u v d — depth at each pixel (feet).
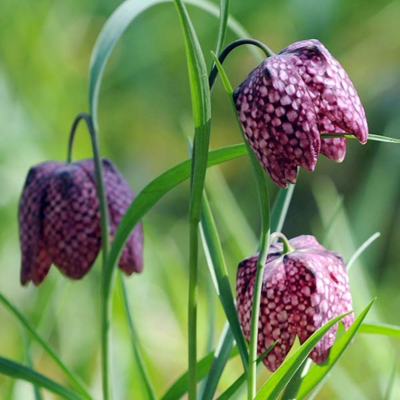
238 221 2.80
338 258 2.08
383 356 2.84
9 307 2.26
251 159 2.02
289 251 2.08
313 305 2.05
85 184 2.29
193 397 2.11
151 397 2.28
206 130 2.03
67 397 2.22
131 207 2.16
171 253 3.91
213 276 2.10
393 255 4.50
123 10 2.25
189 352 2.10
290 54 2.01
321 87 2.00
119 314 2.87
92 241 2.28
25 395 2.72
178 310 3.25
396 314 4.19
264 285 2.06
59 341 3.37
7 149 4.23
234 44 2.04
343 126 2.00
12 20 4.57
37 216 2.28
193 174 2.06
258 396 2.06
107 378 2.25
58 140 4.49
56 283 2.69
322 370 2.13
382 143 3.80
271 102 1.99
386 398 2.37
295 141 1.99
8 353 3.55
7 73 4.45
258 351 2.07
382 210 3.79
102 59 2.24
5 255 4.04
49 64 4.62
